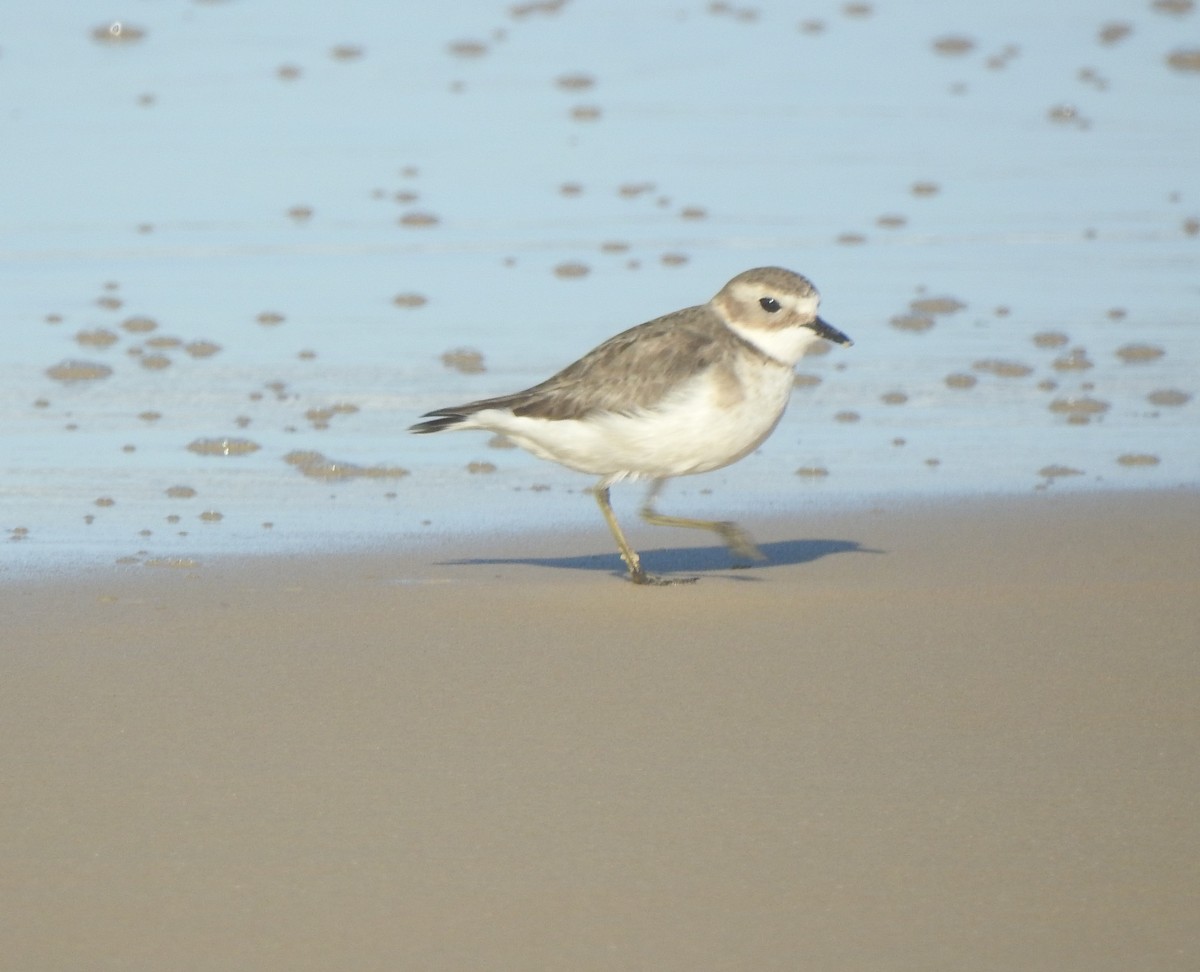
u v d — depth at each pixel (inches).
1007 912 259.9
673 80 997.8
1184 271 725.3
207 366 624.4
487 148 880.9
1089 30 1098.1
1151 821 290.2
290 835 286.2
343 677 365.4
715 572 454.3
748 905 262.5
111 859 277.4
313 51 1038.4
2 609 412.8
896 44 1071.6
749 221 783.1
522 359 626.8
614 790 304.3
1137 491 523.2
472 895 265.9
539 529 500.7
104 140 872.9
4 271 714.2
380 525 497.4
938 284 708.0
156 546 469.1
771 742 327.0
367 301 689.6
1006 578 440.8
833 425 586.6
